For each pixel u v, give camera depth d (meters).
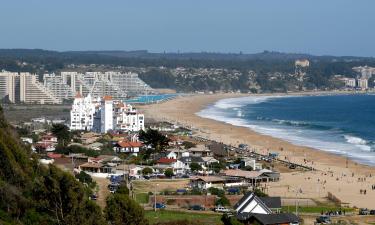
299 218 150.50
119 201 102.88
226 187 197.88
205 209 164.12
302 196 189.75
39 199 93.88
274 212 156.12
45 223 94.38
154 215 152.38
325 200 185.25
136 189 190.88
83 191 96.50
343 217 162.12
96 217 95.38
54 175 94.38
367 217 163.25
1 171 121.25
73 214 92.25
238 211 150.38
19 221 101.12
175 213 156.38
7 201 107.06
